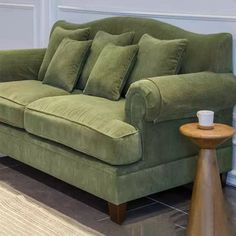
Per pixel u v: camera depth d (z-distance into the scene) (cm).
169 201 314
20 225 281
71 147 295
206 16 339
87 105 305
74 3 437
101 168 279
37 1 468
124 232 274
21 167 373
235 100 315
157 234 272
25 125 329
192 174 309
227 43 318
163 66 316
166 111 276
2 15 516
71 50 370
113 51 340
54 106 313
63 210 300
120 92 330
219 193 259
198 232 258
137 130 277
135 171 279
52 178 350
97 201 312
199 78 298
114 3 403
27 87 365
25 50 413
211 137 251
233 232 273
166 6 365
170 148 293
